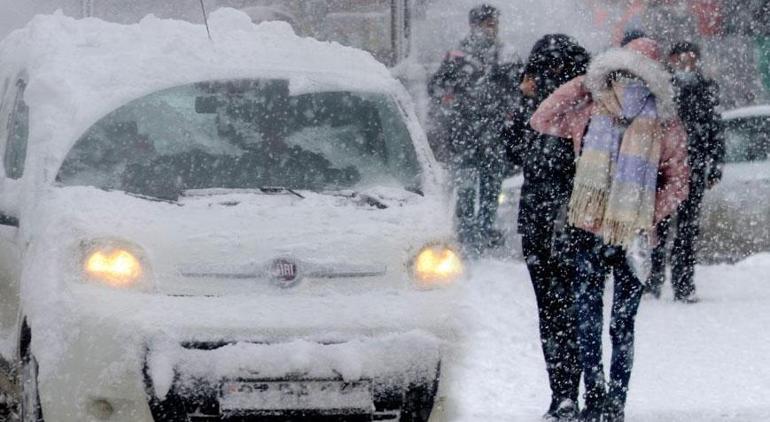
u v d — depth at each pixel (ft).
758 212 72.18
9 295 36.45
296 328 30.94
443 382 31.48
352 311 31.37
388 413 31.07
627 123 37.32
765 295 63.82
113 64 39.24
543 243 39.70
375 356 30.86
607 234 37.19
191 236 32.30
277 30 43.21
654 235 37.81
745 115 72.84
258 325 30.83
